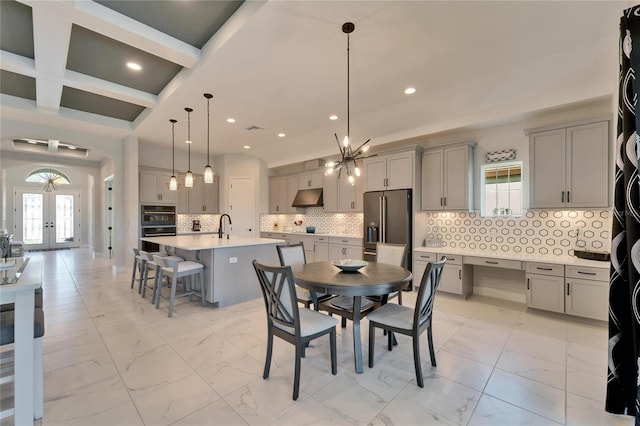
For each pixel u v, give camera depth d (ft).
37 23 7.95
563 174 11.26
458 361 7.99
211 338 9.36
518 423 5.65
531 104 11.70
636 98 4.99
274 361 7.95
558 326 10.45
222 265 12.50
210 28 8.91
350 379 7.13
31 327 5.24
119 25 8.16
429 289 7.27
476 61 9.59
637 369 4.96
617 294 5.55
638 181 4.97
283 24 7.82
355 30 8.05
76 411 5.88
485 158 14.10
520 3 6.99
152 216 20.33
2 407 5.70
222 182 23.56
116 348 8.62
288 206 23.30
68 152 25.53
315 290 7.52
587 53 8.98
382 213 15.99
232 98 12.62
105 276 18.01
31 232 31.22
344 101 12.84
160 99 13.15
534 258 11.85
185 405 6.12
